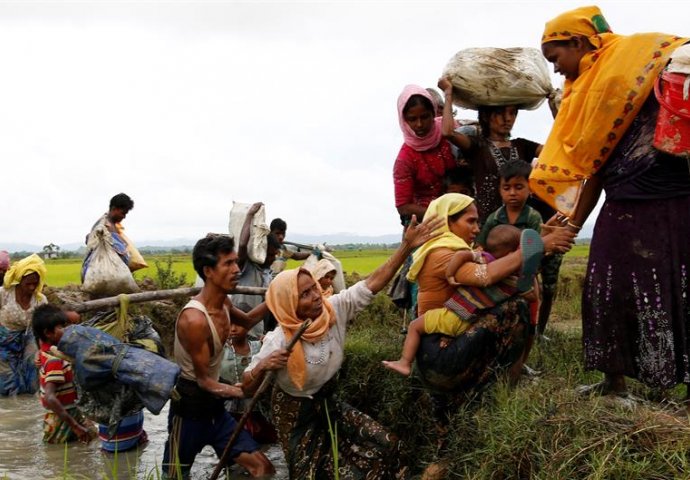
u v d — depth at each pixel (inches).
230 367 233.9
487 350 167.8
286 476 203.9
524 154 217.8
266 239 275.3
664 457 126.0
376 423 181.0
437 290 172.2
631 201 149.3
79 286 462.6
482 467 148.1
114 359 191.8
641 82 144.7
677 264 144.6
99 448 231.9
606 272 153.3
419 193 226.8
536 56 205.5
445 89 208.2
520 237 162.1
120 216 336.5
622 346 152.4
